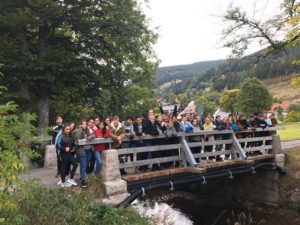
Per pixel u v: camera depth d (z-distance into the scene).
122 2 17.86
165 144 11.23
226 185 17.31
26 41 16.39
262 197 15.84
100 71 18.02
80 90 18.50
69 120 20.38
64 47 17.31
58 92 16.62
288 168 15.77
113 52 18.20
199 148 12.54
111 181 9.01
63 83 16.61
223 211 15.42
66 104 20.09
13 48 15.34
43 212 6.47
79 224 6.61
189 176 11.94
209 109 83.25
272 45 16.39
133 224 7.57
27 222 5.89
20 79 16.05
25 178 9.98
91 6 17.36
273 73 163.12
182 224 13.54
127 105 21.67
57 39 17.47
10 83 15.98
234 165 13.87
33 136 4.93
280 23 16.09
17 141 4.50
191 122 12.84
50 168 12.23
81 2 16.75
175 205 16.30
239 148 13.45
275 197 15.37
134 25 18.47
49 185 9.00
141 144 10.54
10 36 16.50
